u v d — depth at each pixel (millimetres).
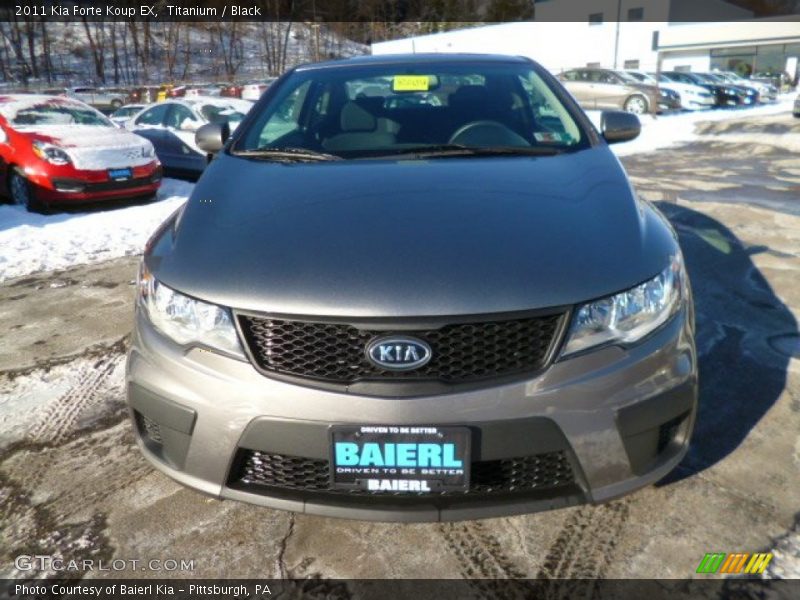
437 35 38906
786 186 7285
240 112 8664
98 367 3084
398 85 2826
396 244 1681
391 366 1517
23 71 35938
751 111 17719
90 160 6668
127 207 7074
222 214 1933
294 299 1557
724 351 3021
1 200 7469
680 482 2092
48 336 3469
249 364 1587
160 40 43312
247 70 40812
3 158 6789
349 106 2723
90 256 5027
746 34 28969
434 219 1790
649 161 9859
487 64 2977
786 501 1990
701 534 1869
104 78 37094
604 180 2090
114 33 39281
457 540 1881
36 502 2084
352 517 1614
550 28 34906
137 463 2293
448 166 2197
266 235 1775
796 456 2203
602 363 1578
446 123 2605
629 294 1611
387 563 1802
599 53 33688
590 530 1902
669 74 20547
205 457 1660
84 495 2115
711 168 8906
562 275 1586
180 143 8570
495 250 1650
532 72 2938
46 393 2822
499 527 1929
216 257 1722
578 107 2721
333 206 1896
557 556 1812
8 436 2479
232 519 1988
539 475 1633
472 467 1581
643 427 1640
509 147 2451
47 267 4754
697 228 5383
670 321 1698
